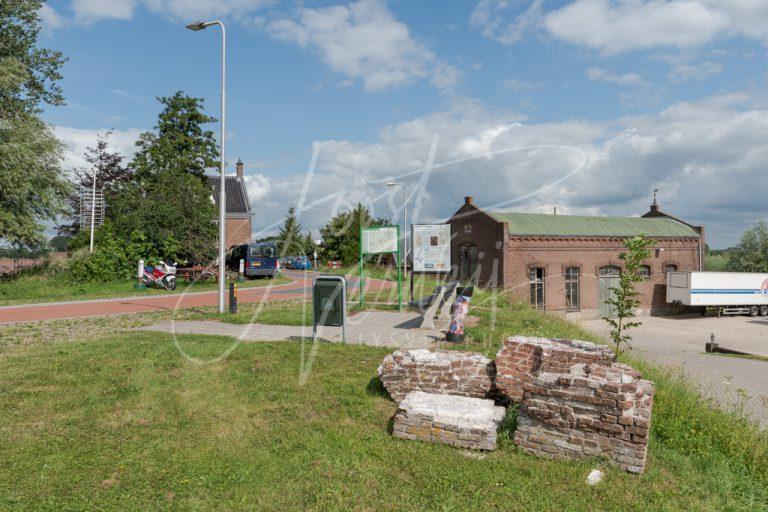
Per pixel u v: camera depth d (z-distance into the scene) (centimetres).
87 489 369
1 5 2755
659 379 815
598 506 354
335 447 446
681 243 3425
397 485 380
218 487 375
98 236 3077
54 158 2472
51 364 713
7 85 2498
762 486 423
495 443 444
